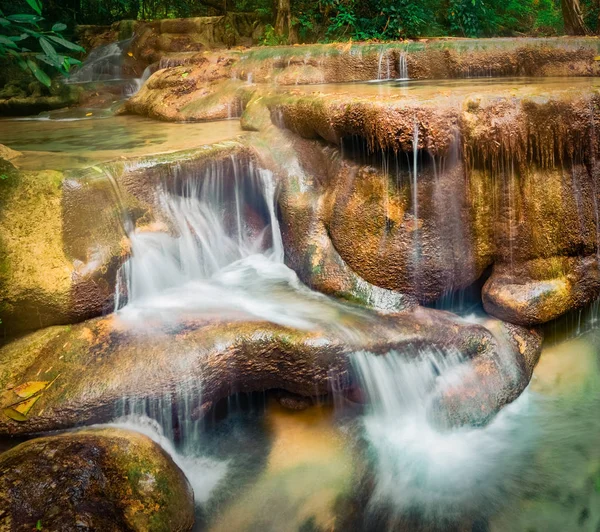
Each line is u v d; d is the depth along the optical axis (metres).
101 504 3.25
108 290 4.60
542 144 4.89
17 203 4.41
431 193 4.86
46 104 10.16
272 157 5.74
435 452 4.30
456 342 4.70
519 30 16.19
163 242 5.06
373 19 12.39
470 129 4.70
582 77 7.64
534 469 4.16
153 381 3.92
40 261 4.36
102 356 4.09
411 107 4.58
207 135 6.44
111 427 3.79
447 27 13.97
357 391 4.47
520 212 5.04
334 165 5.35
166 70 8.95
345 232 5.14
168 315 4.61
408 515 3.78
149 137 6.51
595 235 5.32
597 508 3.85
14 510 3.12
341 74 8.65
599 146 5.07
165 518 3.35
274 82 8.56
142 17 16.73
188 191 5.36
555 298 5.14
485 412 4.55
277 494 3.90
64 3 15.12
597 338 5.52
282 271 5.58
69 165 5.00
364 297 5.01
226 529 3.64
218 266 5.57
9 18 3.63
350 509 3.82
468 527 3.71
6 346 4.23
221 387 4.25
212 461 4.14
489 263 5.22
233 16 13.26
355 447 4.30
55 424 3.76
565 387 4.95
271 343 4.30
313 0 12.82
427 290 5.06
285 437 4.36
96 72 12.66
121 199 4.84
